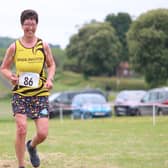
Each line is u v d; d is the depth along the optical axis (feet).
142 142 66.28
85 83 438.40
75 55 435.12
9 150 59.72
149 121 109.19
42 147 62.03
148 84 219.00
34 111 43.24
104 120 118.32
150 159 52.31
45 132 43.29
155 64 209.15
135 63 211.61
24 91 42.83
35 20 42.55
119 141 67.92
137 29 209.77
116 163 50.19
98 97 159.43
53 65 44.04
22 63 42.68
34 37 43.27
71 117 162.81
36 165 46.26
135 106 162.61
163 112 153.07
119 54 431.84
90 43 421.59
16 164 49.88
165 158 52.90
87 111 153.69
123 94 175.32
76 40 431.84
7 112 176.45
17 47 42.78
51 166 48.75
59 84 435.12
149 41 207.21
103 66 428.97
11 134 80.53
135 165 48.98
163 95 155.74
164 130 83.61
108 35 421.59
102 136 75.05
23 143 43.29
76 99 158.81
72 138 72.64
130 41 211.20
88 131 84.74
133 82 445.37
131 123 104.12
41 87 43.16
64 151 58.65
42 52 42.98
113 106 176.86
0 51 395.14
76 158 53.21
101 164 49.65
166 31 208.13
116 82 438.40
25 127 42.83
